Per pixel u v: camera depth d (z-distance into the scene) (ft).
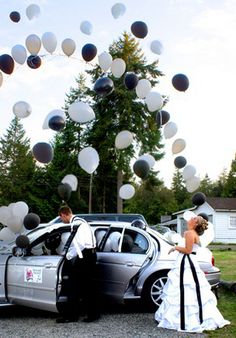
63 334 19.47
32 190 181.37
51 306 21.13
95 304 21.97
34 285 21.80
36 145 22.98
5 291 22.94
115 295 23.65
